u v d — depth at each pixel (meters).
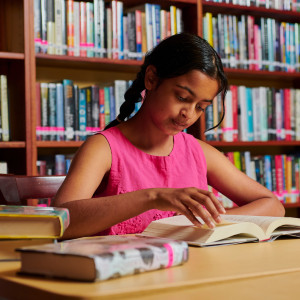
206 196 0.99
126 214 1.03
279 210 1.44
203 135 2.69
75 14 2.45
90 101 2.49
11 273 0.69
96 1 2.49
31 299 0.62
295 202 2.99
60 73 2.71
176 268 0.74
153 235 1.05
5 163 2.37
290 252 0.90
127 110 1.49
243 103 2.84
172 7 2.66
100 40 2.50
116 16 2.54
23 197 1.49
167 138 1.42
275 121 2.94
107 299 0.58
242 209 1.37
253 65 2.87
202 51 1.21
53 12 2.40
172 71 1.20
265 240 1.04
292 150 3.31
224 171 1.53
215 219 0.98
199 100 1.22
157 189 1.04
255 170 2.90
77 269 0.64
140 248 0.70
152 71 1.29
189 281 0.65
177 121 1.25
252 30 2.88
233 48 2.82
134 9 2.70
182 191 1.01
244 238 1.02
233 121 2.81
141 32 2.59
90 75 2.78
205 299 0.59
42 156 2.51
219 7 2.77
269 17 3.01
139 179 1.35
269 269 0.74
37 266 0.67
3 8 2.50
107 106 2.53
